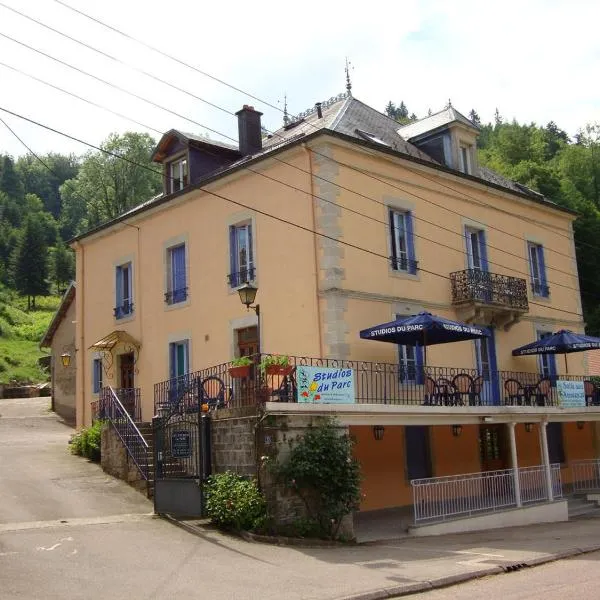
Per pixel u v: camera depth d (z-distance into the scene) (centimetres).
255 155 2042
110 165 5978
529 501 1767
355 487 1289
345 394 1387
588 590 859
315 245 1708
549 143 6888
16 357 5597
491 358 2064
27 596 834
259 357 1388
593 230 4194
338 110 2081
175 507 1395
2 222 9819
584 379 2297
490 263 2150
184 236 2091
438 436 1884
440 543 1319
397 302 1806
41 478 1681
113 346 2208
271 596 840
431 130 2144
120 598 831
